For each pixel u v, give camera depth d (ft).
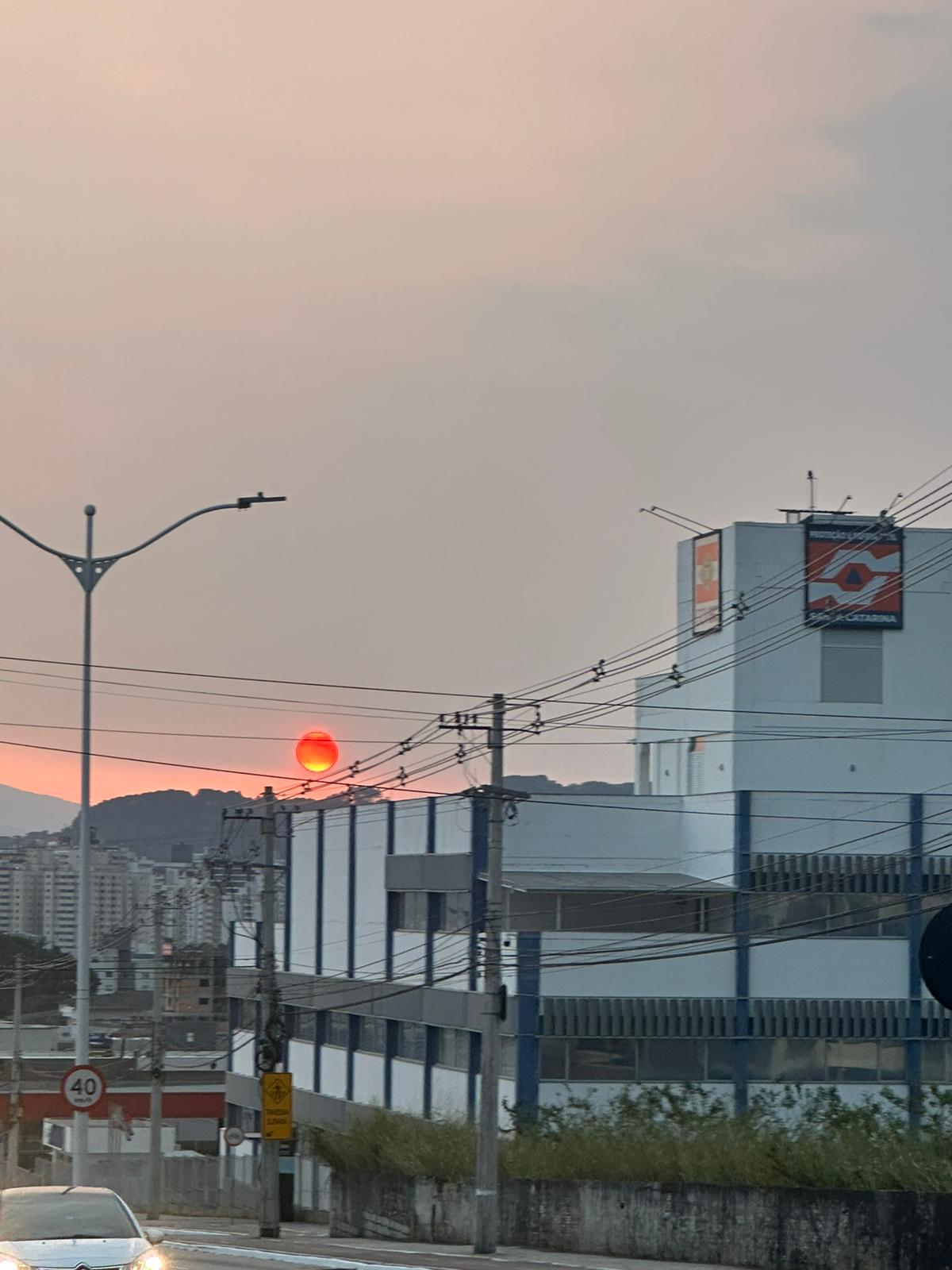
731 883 307.37
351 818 387.34
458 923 325.83
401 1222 237.04
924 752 344.28
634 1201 173.99
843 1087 299.17
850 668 344.08
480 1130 192.24
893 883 309.22
